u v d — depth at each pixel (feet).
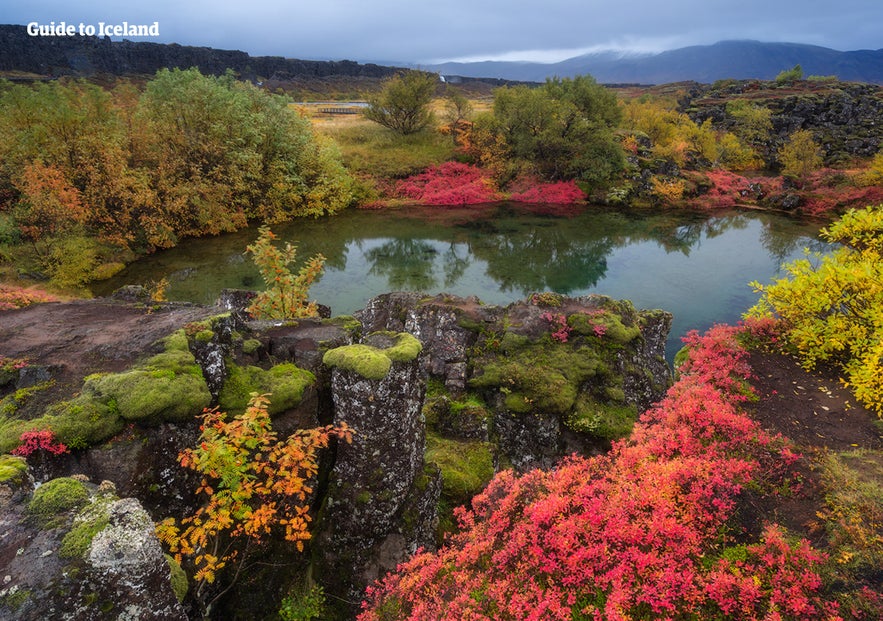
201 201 123.54
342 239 133.39
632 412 50.52
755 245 132.05
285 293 55.36
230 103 132.16
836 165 208.95
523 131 193.88
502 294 98.58
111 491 18.48
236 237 126.52
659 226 151.84
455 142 215.51
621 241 136.56
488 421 48.08
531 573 21.58
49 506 17.15
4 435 23.21
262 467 28.37
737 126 259.60
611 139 186.80
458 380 52.34
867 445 26.94
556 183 188.85
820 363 36.78
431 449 43.47
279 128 146.51
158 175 114.93
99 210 101.45
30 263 89.10
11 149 99.66
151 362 28.48
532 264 116.88
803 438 27.99
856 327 35.09
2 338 33.47
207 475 27.48
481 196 181.68
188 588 23.99
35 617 14.51
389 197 176.86
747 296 96.22
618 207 175.83
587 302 59.77
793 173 192.65
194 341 30.86
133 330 34.65
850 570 18.88
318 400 33.19
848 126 243.60
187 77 132.98
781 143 240.94
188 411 26.50
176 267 103.09
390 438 30.53
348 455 30.86
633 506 22.54
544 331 55.52
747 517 22.54
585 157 184.14
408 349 30.76
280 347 36.27
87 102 110.83
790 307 40.29
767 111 249.55
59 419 24.18
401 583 25.25
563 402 47.85
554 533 22.09
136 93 140.36
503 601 20.58
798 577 18.69
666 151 203.21
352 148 200.13
